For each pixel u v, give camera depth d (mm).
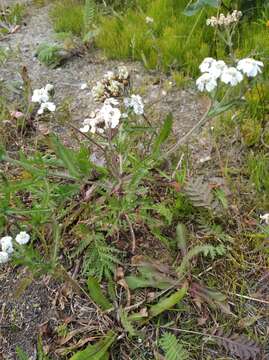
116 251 238
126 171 256
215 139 294
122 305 222
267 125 298
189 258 222
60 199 247
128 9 416
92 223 243
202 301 219
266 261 236
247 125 297
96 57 385
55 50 383
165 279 222
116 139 244
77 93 351
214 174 277
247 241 244
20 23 443
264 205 257
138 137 289
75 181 253
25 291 234
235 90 298
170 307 217
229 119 302
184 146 293
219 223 252
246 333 212
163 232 249
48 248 244
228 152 289
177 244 242
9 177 284
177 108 326
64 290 230
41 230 246
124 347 211
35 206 244
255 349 202
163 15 394
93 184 237
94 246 237
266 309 220
